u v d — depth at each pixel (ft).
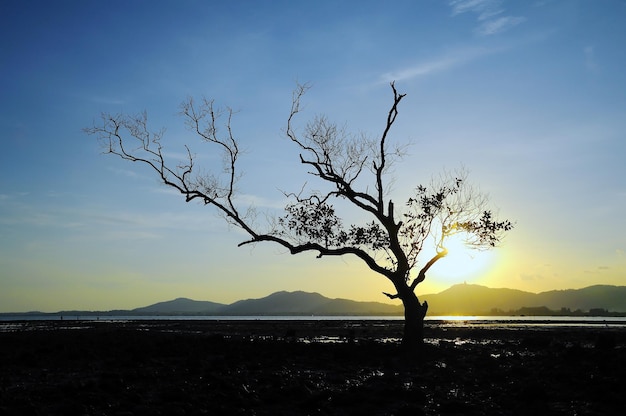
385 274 116.78
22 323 407.03
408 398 61.57
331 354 105.40
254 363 87.20
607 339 121.19
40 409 51.93
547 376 77.05
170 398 57.88
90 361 92.89
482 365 90.94
